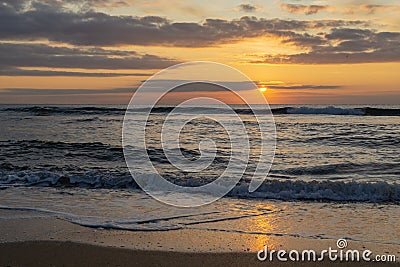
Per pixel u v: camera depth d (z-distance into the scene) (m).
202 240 5.61
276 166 12.25
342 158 13.80
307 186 8.59
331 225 6.37
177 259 4.95
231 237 5.76
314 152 15.10
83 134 20.31
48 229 6.04
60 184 9.61
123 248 5.29
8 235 5.76
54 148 15.32
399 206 7.63
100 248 5.29
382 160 13.29
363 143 17.41
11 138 18.73
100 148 15.28
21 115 31.78
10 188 9.18
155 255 5.07
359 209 7.41
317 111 34.72
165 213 6.98
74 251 5.18
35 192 8.74
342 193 8.38
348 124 25.16
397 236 5.85
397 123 25.73
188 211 7.13
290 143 17.44
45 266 4.75
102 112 33.62
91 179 9.73
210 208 7.38
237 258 5.00
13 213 6.89
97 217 6.66
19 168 11.69
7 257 5.00
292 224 6.41
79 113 33.19
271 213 7.06
